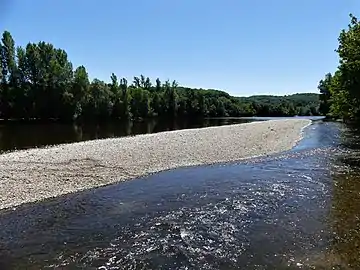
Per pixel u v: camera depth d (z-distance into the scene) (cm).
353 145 3372
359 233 1072
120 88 9194
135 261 923
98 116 8494
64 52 8362
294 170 2119
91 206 1416
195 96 12338
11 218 1273
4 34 7775
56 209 1376
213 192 1617
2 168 1942
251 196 1535
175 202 1462
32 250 1000
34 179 1758
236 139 3612
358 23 3177
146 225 1189
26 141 3669
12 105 7412
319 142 3662
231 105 14162
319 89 10675
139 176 1950
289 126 6050
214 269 870
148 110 10125
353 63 3116
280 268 865
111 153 2505
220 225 1177
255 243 1023
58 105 7700
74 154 2433
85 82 8069
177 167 2216
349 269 848
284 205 1389
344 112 3953
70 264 911
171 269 877
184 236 1085
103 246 1021
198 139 3525
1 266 904
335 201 1420
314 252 950
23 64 7800
